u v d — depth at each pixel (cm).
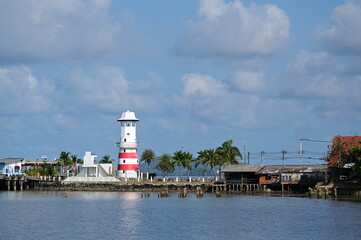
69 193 17762
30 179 19538
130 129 19025
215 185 18150
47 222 9912
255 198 15100
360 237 7938
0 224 9675
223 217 10444
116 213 11288
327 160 16462
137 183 18538
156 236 8262
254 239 7931
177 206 12738
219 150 19900
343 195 15000
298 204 12794
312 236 8075
